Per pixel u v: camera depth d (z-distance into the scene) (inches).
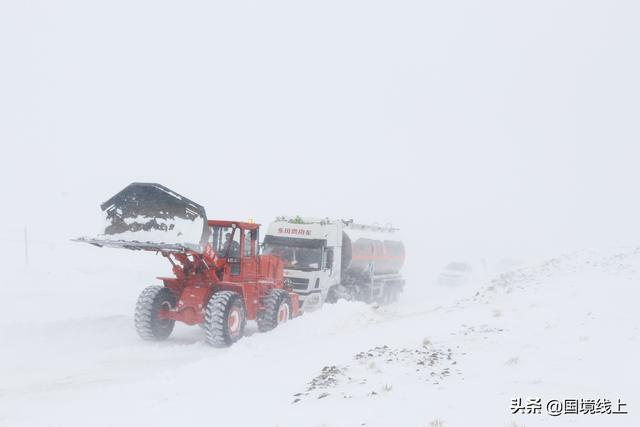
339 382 323.0
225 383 358.6
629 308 447.5
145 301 533.3
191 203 506.6
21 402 349.4
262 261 622.5
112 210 519.5
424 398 276.1
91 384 393.4
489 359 339.9
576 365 311.0
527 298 550.9
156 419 292.0
